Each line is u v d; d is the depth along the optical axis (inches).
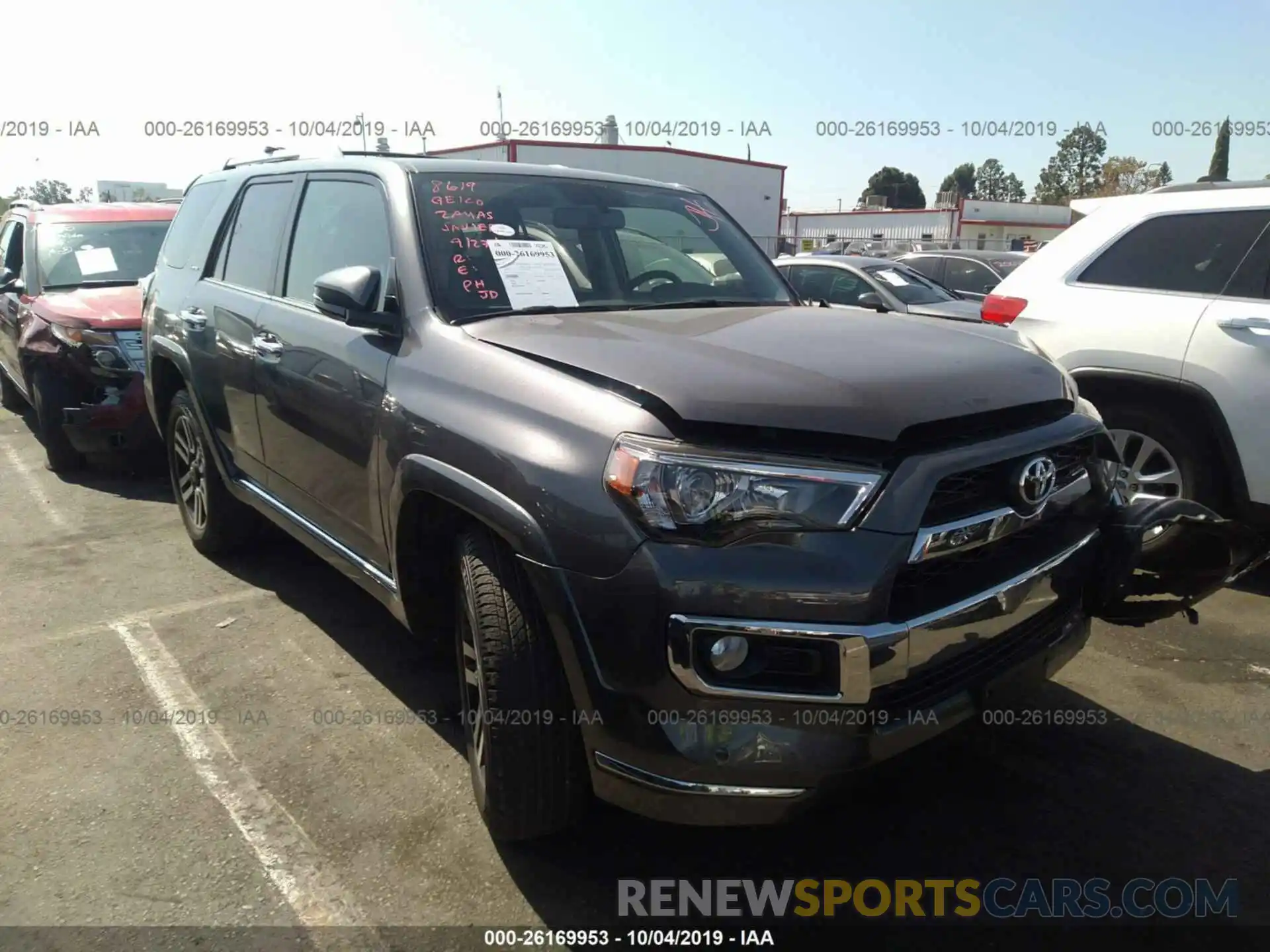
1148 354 172.6
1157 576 115.2
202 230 184.2
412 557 110.1
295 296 142.9
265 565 188.4
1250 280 165.5
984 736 124.0
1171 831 107.0
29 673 143.4
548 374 93.7
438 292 114.3
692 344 98.1
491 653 92.1
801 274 390.0
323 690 138.3
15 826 107.0
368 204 131.3
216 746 123.5
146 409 239.1
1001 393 93.7
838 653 79.0
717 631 78.1
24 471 263.9
